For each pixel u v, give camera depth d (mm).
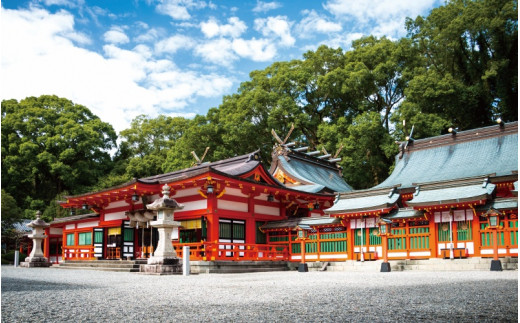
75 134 53531
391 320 5945
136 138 63469
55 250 38406
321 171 37469
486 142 28922
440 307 7168
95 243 30797
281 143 35625
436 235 20828
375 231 22422
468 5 42000
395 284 11898
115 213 29391
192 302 8070
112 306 7566
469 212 19812
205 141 46250
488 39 42406
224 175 22797
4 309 7238
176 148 49812
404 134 37656
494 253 18234
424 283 12055
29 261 29000
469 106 42219
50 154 51938
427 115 38031
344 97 48062
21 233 40938
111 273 20094
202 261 21297
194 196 24625
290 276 17094
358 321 5875
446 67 46469
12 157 50688
